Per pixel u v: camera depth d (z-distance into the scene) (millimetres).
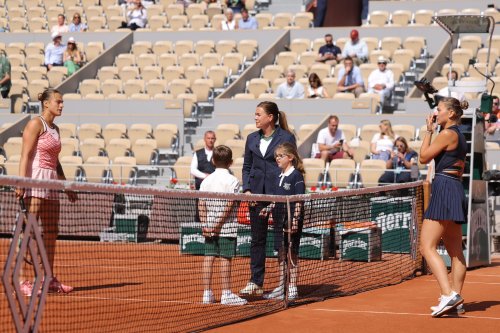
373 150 23859
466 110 17078
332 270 15617
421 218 16453
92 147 27312
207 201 12547
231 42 33781
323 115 27047
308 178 23453
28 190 12312
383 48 32094
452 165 11812
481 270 16938
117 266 15375
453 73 26391
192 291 13109
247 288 13047
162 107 29141
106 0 41219
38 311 8875
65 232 15688
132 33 35625
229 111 28734
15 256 8773
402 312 12062
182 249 16188
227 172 12773
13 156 26734
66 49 34656
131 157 25828
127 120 28953
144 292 13000
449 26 17875
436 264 11758
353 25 37156
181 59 33344
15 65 36031
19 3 42344
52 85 34156
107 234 17422
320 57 31484
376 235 17125
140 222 16891
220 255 12492
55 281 12773
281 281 12664
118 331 10109
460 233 12250
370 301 13039
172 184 24188
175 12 38625
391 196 16844
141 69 33656
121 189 10086
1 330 9750
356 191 14422
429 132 12203
